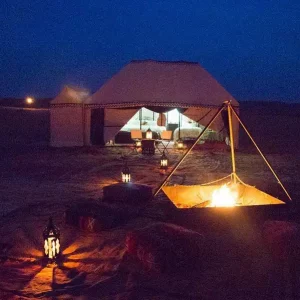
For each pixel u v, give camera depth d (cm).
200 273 592
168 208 776
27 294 538
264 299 521
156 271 586
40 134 2720
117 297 527
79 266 627
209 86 2123
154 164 1567
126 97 2072
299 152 2023
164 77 2112
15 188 1127
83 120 2098
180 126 2334
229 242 699
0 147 2067
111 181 1230
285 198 917
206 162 1644
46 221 821
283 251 629
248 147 2217
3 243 708
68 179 1258
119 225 795
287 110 5672
